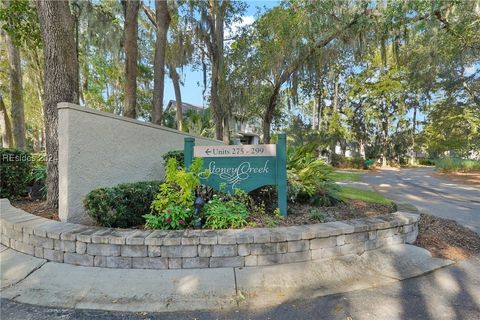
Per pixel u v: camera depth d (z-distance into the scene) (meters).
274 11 11.73
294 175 4.99
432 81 18.69
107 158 4.57
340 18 10.73
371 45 11.62
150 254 2.98
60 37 4.55
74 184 3.99
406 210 4.38
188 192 3.50
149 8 12.99
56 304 2.45
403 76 22.08
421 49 13.20
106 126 4.55
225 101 13.49
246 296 2.58
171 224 3.39
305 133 23.89
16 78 10.54
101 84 19.44
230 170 4.00
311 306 2.45
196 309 2.39
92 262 3.03
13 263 3.13
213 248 3.02
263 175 4.00
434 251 3.66
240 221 3.48
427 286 2.80
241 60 12.93
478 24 10.84
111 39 11.09
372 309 2.40
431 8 9.77
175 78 15.54
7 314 2.30
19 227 3.36
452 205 6.98
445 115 22.16
